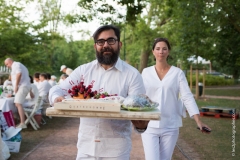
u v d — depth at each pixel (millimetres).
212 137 7367
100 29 2508
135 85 2621
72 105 2129
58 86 2652
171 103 3537
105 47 2484
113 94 2592
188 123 9484
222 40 16766
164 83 3533
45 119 10289
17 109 8281
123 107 2270
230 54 17547
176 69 3607
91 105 2123
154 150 3412
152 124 3455
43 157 5590
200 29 13484
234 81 39906
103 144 2562
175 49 22062
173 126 3527
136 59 41844
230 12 12703
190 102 3457
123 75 2617
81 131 2637
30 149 6141
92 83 2641
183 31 14047
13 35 19000
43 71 21469
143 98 2297
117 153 2557
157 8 27281
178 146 6480
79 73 2684
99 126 2557
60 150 6105
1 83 13836
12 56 19078
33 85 8438
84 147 2611
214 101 16656
